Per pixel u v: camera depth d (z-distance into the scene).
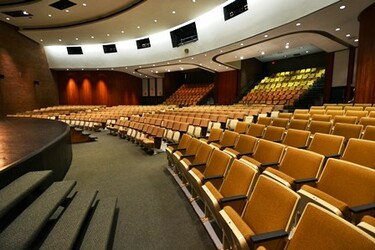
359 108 4.64
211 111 7.19
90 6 7.39
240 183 1.60
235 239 1.14
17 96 9.46
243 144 2.76
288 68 13.02
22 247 1.14
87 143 5.77
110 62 11.95
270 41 7.41
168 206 2.23
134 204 2.28
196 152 2.74
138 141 5.29
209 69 12.73
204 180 1.87
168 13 7.66
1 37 8.60
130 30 9.48
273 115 5.99
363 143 1.92
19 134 3.18
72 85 13.91
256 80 13.64
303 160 1.81
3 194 1.46
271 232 1.05
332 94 9.12
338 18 5.59
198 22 8.43
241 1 6.82
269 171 1.83
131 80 15.81
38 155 2.14
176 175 3.09
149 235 1.75
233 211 1.30
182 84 17.27
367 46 5.27
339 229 0.83
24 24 9.00
